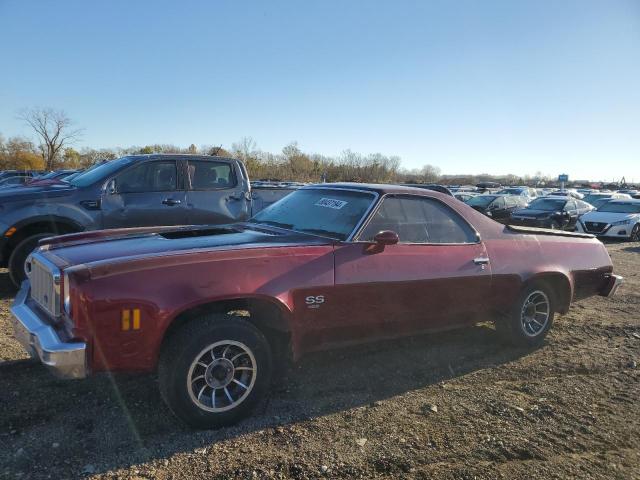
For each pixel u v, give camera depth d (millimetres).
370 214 4297
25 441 3168
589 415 3809
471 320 4836
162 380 3293
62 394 3801
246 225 4770
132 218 7102
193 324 3330
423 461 3113
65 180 7531
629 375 4656
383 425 3543
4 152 71375
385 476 2955
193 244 3742
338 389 4109
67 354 3033
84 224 6723
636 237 18312
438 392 4133
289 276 3678
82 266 3172
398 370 4555
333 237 4188
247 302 3658
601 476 3041
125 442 3213
